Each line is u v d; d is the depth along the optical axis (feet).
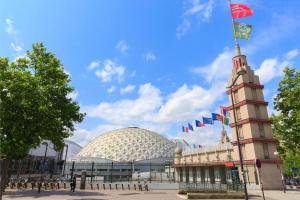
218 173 173.27
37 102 67.77
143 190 130.21
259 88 155.63
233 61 166.30
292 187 146.20
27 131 65.77
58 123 75.41
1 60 68.03
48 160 291.38
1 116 63.98
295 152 133.69
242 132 149.07
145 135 425.69
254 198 89.92
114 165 319.06
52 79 79.66
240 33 115.65
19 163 218.38
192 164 188.96
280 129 129.29
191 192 100.01
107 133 456.45
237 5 117.80
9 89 64.54
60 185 146.10
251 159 137.80
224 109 166.09
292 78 124.06
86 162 345.10
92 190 127.54
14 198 85.10
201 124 191.11
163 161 375.04
